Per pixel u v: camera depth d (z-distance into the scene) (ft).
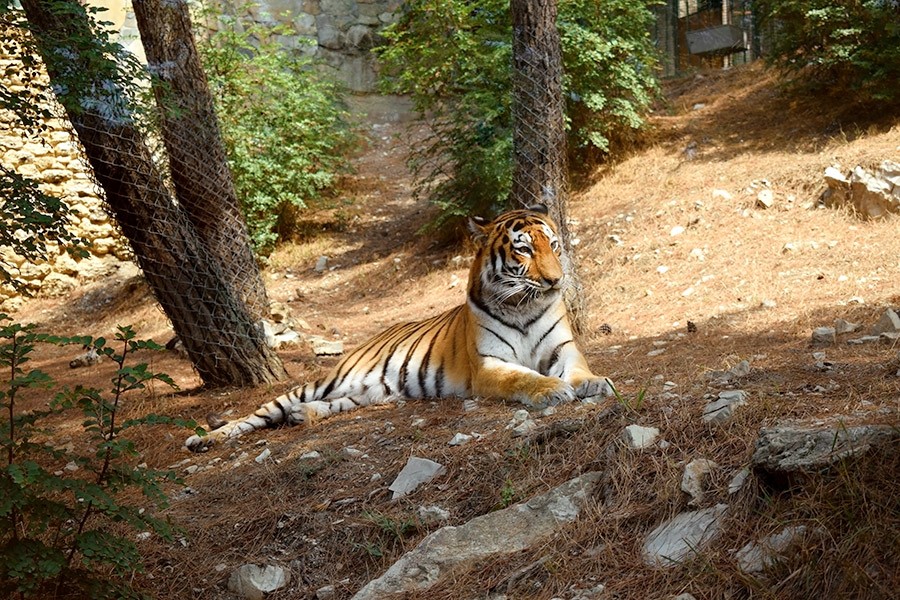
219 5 66.95
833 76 49.52
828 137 44.60
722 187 42.19
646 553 12.81
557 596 12.51
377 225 57.06
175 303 28.48
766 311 27.86
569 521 14.30
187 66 30.50
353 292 46.21
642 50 51.19
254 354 29.45
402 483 17.06
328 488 17.90
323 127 57.26
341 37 80.12
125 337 14.74
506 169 43.83
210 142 31.58
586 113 49.70
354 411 22.94
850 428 12.51
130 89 25.55
